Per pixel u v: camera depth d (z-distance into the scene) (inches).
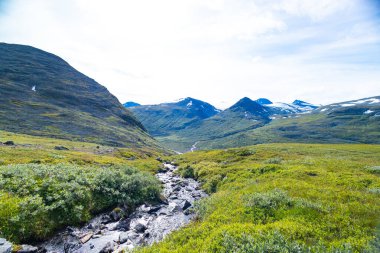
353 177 917.8
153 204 1006.4
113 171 1167.0
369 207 594.2
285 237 454.6
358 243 426.6
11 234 579.2
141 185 1095.0
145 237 682.8
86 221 778.8
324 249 405.1
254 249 404.2
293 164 1355.8
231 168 1446.9
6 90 6761.8
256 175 1144.8
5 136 3351.4
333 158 1692.9
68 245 621.3
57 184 841.5
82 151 3137.3
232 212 641.0
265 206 637.9
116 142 5693.9
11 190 733.9
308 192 724.7
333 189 752.3
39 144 3026.6
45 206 713.0
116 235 697.6
